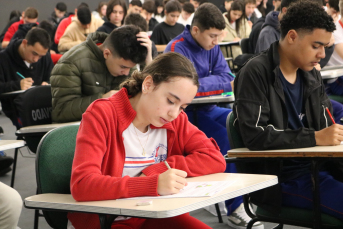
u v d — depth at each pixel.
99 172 1.26
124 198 1.20
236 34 7.23
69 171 1.47
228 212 2.38
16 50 3.82
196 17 3.14
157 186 1.19
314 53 1.77
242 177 1.36
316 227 1.58
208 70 3.27
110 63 2.64
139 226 1.38
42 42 3.73
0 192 1.59
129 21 3.99
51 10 10.73
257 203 1.75
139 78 1.39
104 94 2.60
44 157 1.43
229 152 1.72
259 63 1.82
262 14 8.75
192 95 1.30
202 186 1.25
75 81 2.64
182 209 1.03
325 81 3.53
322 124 1.94
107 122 1.34
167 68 1.29
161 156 1.50
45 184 1.42
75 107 2.60
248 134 1.71
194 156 1.46
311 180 1.57
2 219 1.60
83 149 1.29
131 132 1.42
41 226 2.51
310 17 1.74
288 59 1.85
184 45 3.19
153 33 6.49
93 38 2.80
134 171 1.42
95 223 1.30
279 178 1.70
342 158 1.49
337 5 3.84
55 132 1.49
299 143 1.66
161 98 1.30
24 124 2.72
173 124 1.52
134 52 2.54
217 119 2.97
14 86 3.71
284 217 1.69
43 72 4.11
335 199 1.59
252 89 1.77
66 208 1.18
